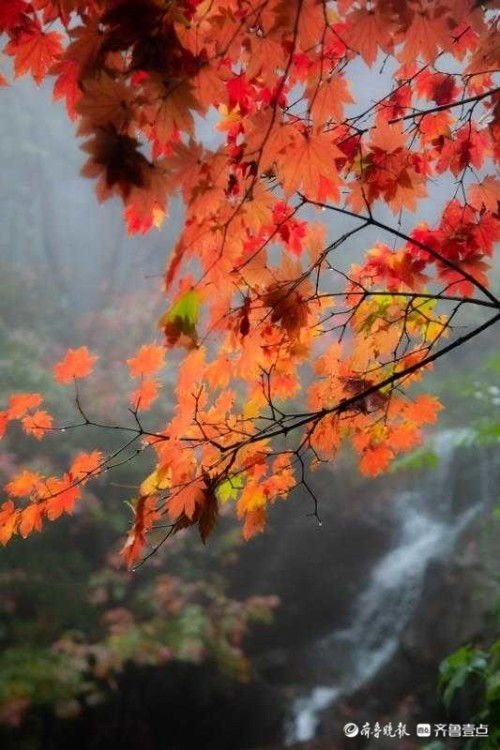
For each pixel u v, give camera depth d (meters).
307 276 1.16
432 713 5.29
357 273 1.44
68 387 7.30
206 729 5.33
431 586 6.57
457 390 7.54
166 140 0.88
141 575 6.05
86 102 0.82
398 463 3.39
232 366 1.20
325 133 1.15
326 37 1.09
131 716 5.07
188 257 0.97
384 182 1.27
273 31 0.97
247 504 1.38
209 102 0.95
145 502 1.14
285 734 5.38
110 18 0.84
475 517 7.46
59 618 5.39
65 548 6.13
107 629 5.46
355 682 6.00
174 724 5.26
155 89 0.84
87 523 6.15
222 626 5.26
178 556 6.32
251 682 5.66
